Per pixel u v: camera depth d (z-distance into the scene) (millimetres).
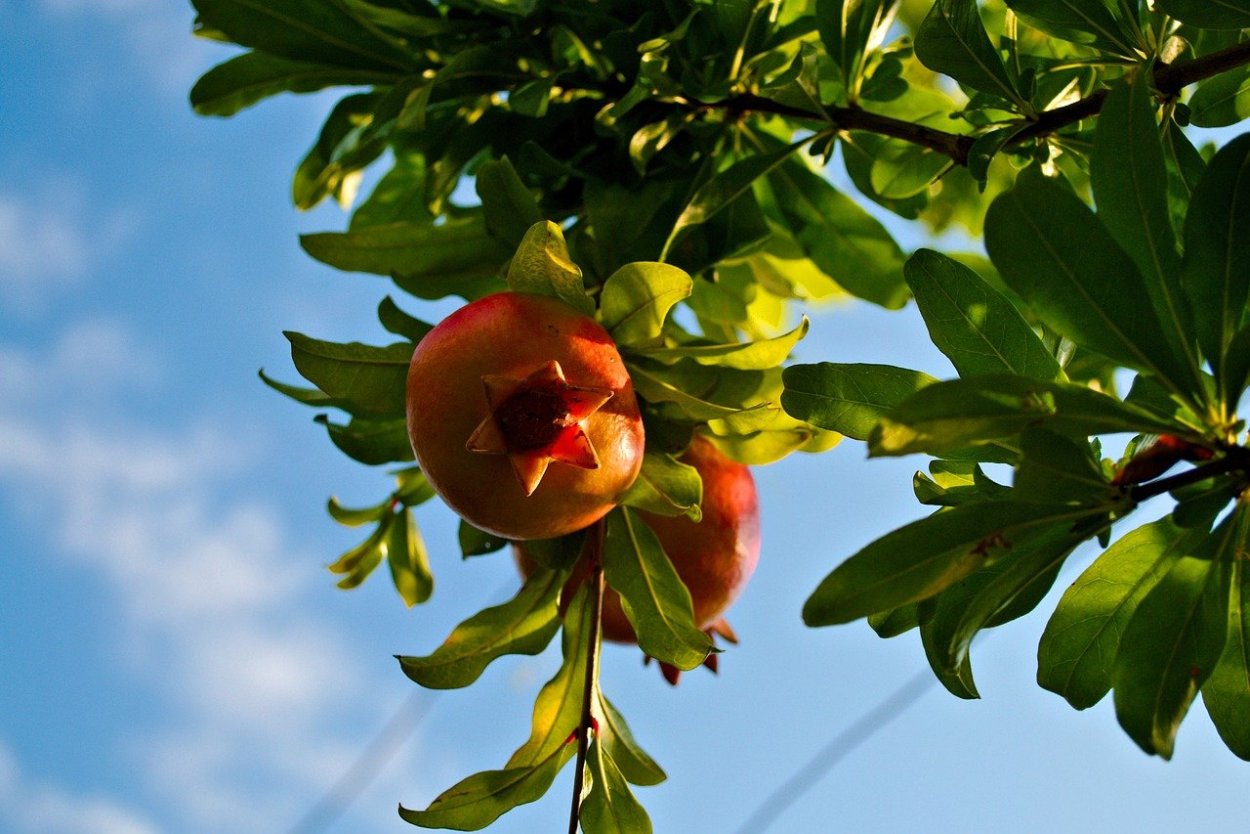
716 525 884
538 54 944
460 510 812
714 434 882
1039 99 908
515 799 871
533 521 809
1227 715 800
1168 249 763
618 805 867
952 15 864
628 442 812
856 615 740
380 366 845
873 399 817
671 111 938
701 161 945
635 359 848
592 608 877
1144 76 761
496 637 876
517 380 793
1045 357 805
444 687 866
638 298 829
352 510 985
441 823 861
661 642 855
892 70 954
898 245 1004
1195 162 865
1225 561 760
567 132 959
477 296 937
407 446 915
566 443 798
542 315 807
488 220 888
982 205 1069
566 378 800
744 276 1028
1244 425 758
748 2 918
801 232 1011
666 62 905
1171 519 801
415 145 984
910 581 743
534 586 882
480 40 959
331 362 842
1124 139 761
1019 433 731
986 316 809
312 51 966
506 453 793
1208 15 830
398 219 1049
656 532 880
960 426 721
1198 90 899
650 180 938
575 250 930
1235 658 795
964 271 811
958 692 815
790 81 906
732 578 892
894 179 948
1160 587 768
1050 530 799
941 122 969
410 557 990
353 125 996
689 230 923
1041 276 755
